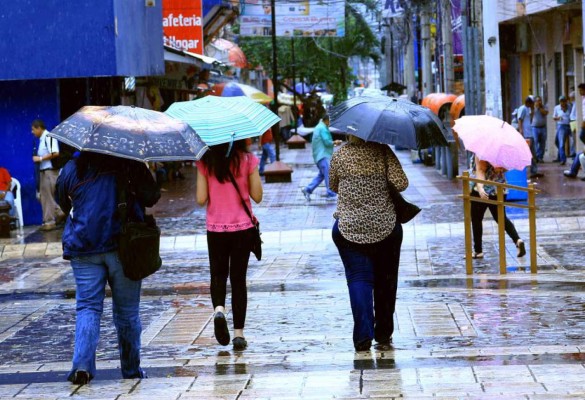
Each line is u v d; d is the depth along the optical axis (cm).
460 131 2955
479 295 2509
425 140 1891
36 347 2119
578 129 6488
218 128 1942
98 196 1644
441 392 1448
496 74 5494
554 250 3288
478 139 2909
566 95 7331
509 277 2808
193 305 2545
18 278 3219
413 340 2003
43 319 2434
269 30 9106
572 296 2441
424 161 7231
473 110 6116
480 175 3055
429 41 10462
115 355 2011
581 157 5397
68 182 1655
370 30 14475
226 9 8162
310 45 14162
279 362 1827
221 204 1970
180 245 3844
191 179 6862
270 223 4272
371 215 1880
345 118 1903
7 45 4469
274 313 2386
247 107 2005
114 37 4453
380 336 1980
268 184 6362
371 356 1838
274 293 2683
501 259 2878
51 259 3662
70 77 4475
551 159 7031
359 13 13800
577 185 5088
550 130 7775
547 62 7775
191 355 1955
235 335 2003
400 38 13525
